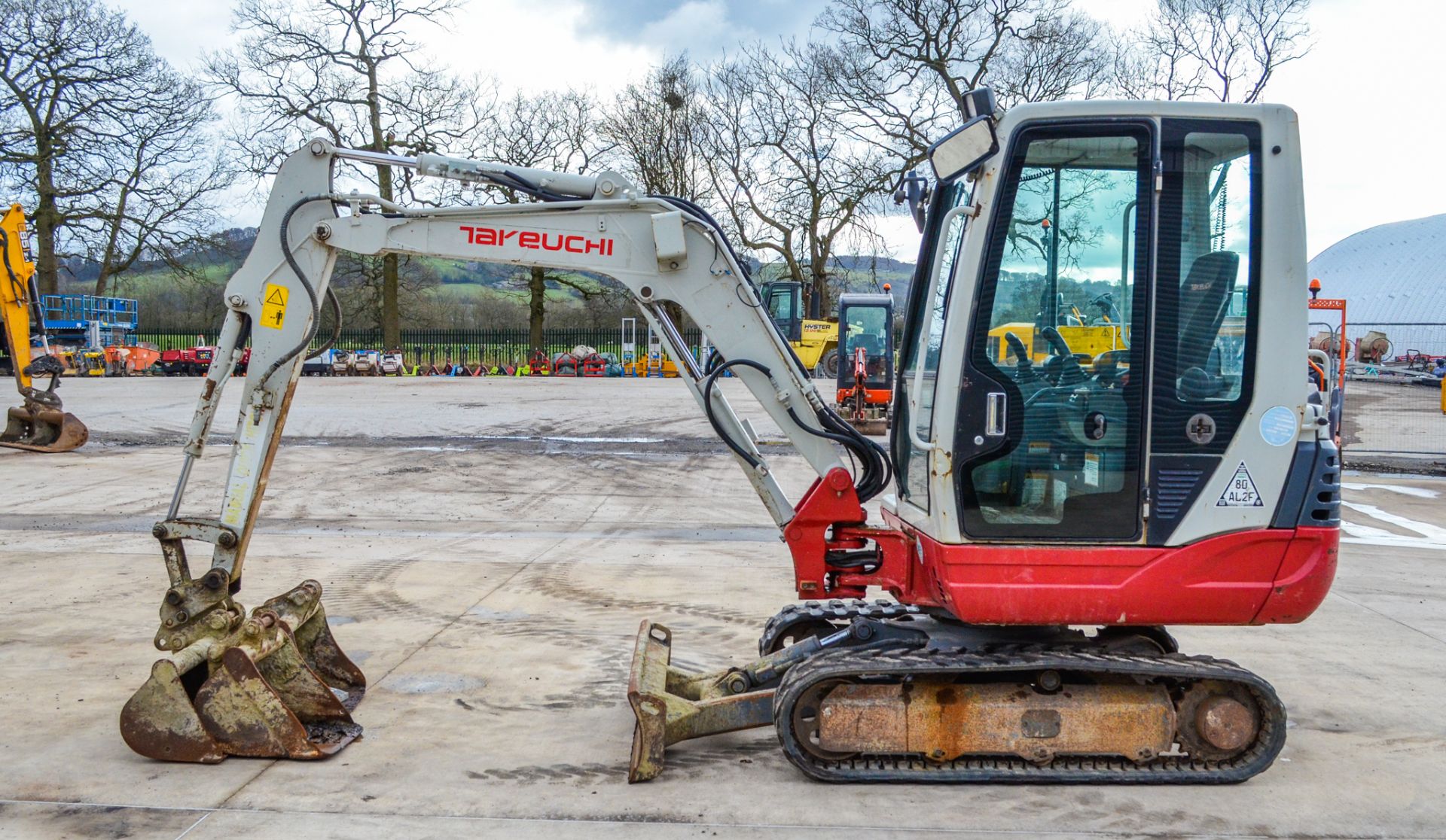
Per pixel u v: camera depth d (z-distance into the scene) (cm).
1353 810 395
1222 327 402
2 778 415
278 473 1271
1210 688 412
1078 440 407
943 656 416
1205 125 399
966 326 408
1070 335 406
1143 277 402
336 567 812
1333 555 405
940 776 405
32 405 1436
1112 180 403
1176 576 401
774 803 395
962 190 445
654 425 1766
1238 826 379
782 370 472
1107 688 411
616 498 1147
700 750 453
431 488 1185
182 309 4747
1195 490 402
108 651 587
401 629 643
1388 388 2534
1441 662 595
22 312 1427
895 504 488
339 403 2047
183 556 463
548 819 382
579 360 3466
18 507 1044
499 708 504
